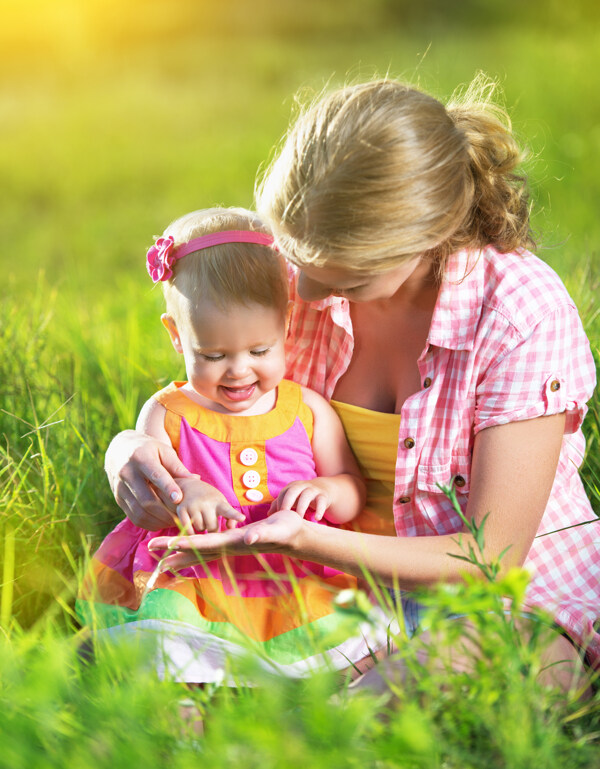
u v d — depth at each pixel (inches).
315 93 98.4
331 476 100.3
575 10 721.0
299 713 68.9
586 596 94.7
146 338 176.6
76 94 721.0
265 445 99.6
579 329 93.0
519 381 89.7
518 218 94.9
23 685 68.2
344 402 103.6
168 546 85.0
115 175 502.9
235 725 62.8
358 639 92.4
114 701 67.0
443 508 94.9
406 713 63.4
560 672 84.6
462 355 92.3
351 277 82.5
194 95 688.4
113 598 97.7
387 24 848.3
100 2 856.3
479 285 92.7
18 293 202.7
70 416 131.0
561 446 92.2
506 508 88.2
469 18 795.4
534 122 398.6
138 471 94.7
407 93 84.1
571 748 69.1
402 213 79.7
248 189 456.1
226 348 94.8
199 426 99.7
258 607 94.3
